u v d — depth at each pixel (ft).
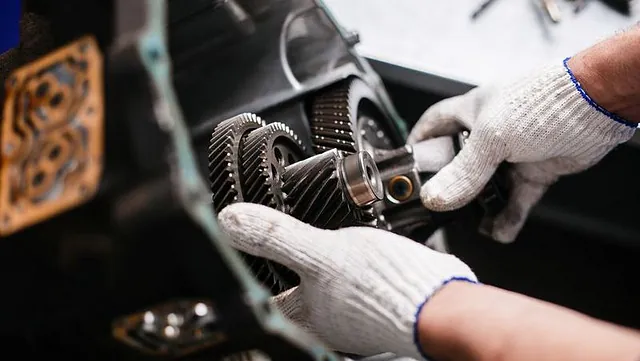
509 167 3.51
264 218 2.41
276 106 3.12
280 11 3.22
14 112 1.74
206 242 1.41
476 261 4.34
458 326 1.99
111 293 1.49
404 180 3.06
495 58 4.46
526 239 4.40
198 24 3.08
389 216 3.10
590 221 4.27
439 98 4.46
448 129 3.65
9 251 1.57
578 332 1.79
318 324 2.47
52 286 1.54
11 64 2.34
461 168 3.21
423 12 4.68
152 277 1.46
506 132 3.15
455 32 4.59
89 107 1.57
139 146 1.47
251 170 2.65
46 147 1.61
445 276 2.27
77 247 1.50
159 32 1.56
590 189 4.21
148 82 1.49
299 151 3.01
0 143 1.73
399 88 4.50
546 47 4.52
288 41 3.25
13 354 1.68
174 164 1.43
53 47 1.82
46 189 1.56
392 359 2.56
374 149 3.30
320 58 3.33
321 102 3.24
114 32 1.59
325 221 2.66
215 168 2.69
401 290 2.24
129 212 1.43
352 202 2.66
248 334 1.50
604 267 4.32
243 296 1.44
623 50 2.90
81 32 1.71
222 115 3.07
